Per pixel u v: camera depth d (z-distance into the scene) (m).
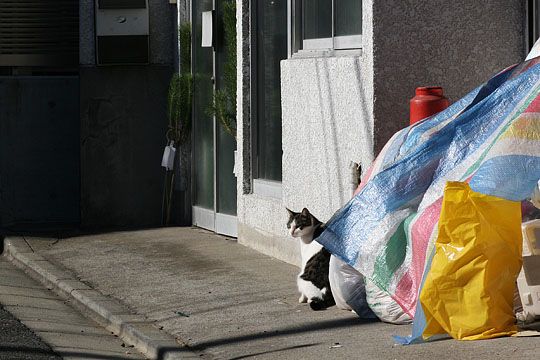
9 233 17.50
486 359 7.27
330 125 11.66
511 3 10.90
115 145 18.03
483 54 10.84
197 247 14.88
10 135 18.98
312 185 12.24
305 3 12.83
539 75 8.58
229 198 16.02
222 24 16.06
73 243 16.06
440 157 8.72
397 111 10.67
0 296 12.25
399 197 8.66
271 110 14.20
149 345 9.28
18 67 19.22
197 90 17.28
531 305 7.87
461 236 7.73
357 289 9.34
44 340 9.78
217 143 16.33
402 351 7.83
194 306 10.75
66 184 19.17
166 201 17.89
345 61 11.20
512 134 8.09
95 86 17.94
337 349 8.27
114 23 17.67
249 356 8.43
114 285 12.30
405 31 10.64
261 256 13.73
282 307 10.33
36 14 19.08
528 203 8.33
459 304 7.83
